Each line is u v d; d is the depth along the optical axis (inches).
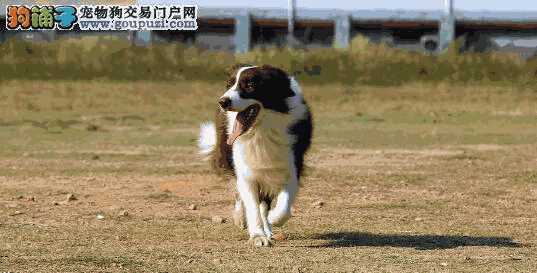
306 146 393.7
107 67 1585.9
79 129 991.6
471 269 327.9
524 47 2223.2
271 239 384.5
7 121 1065.5
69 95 1346.0
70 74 1547.7
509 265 335.9
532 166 681.0
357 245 380.8
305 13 2316.7
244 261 339.6
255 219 381.1
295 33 2305.6
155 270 323.0
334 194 541.6
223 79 1555.1
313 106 1279.5
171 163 690.2
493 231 421.1
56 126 1021.2
